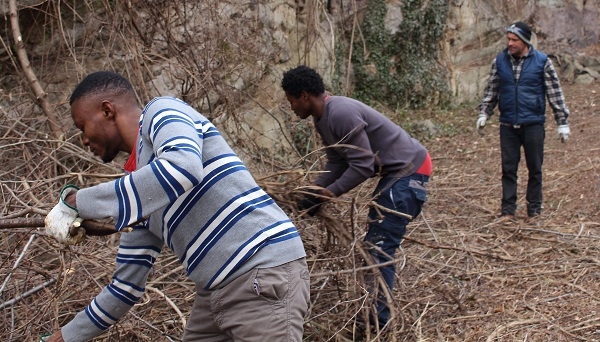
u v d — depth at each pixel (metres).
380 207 3.62
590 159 7.49
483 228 5.62
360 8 9.16
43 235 3.36
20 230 3.54
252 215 2.21
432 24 9.33
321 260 3.72
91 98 2.24
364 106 3.67
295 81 3.55
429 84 9.48
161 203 1.98
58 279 3.12
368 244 3.72
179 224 2.21
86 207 2.04
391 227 3.72
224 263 2.19
